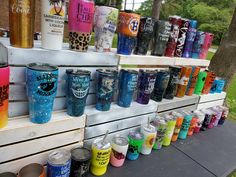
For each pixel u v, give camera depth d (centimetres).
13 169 85
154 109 135
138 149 115
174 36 145
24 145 85
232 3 1202
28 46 85
